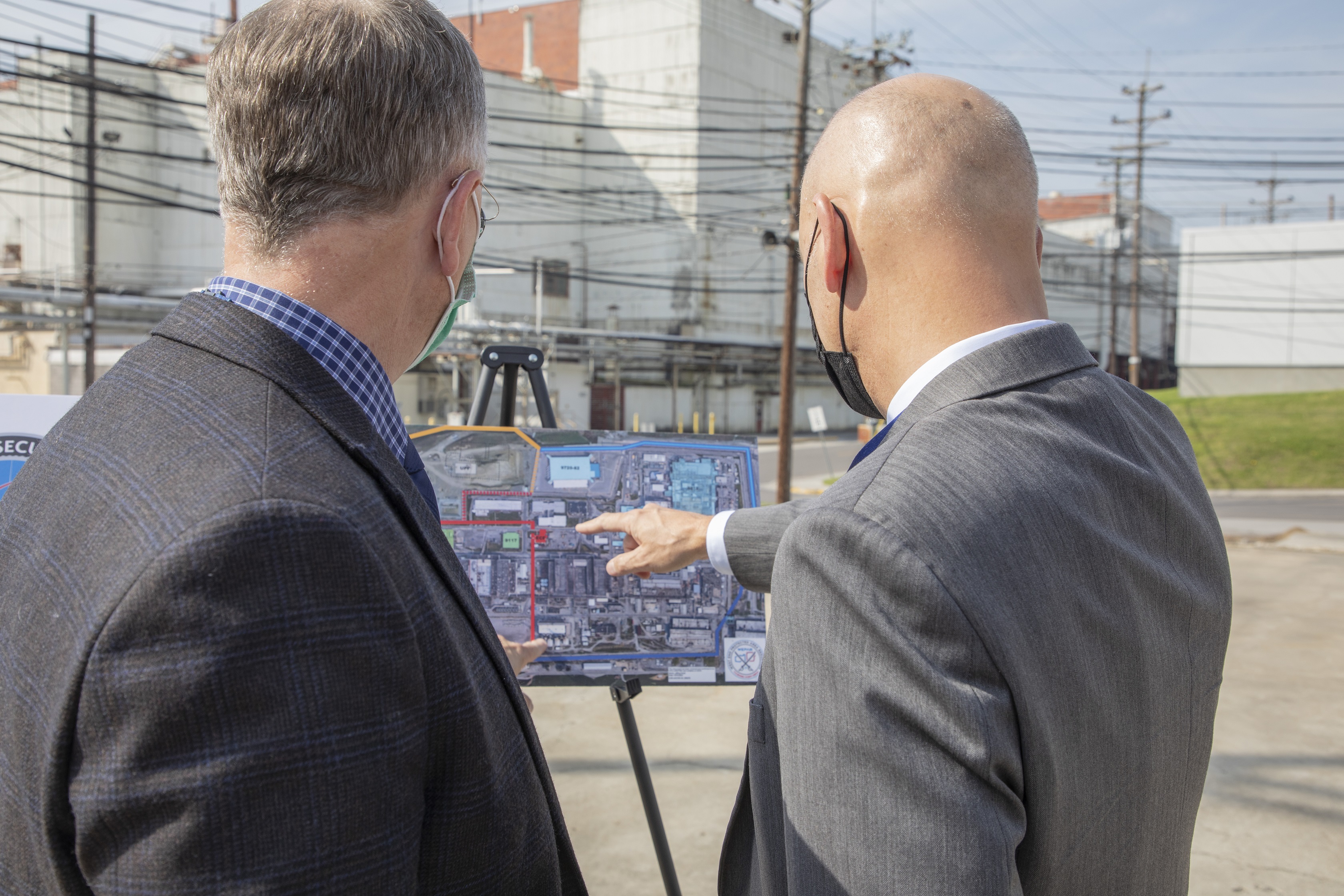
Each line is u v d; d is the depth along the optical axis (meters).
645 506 1.51
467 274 0.84
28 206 24.42
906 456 0.68
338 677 0.56
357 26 0.70
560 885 0.78
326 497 0.59
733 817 0.93
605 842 2.75
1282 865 2.74
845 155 0.80
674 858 2.66
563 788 3.13
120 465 0.61
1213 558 0.80
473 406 2.35
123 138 24.31
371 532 0.61
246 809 0.53
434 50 0.73
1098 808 0.69
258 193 0.70
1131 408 0.82
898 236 0.76
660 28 27.70
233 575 0.54
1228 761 3.56
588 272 27.52
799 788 0.67
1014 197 0.77
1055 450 0.70
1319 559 8.89
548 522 1.78
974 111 0.78
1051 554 0.65
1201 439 19.23
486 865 0.68
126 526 0.57
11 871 0.60
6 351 21.61
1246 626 5.92
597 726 3.72
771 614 0.73
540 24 30.84
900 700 0.61
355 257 0.71
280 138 0.68
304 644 0.55
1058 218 49.06
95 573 0.56
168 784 0.52
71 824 0.56
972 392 0.72
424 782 0.64
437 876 0.66
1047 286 36.25
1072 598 0.66
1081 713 0.66
